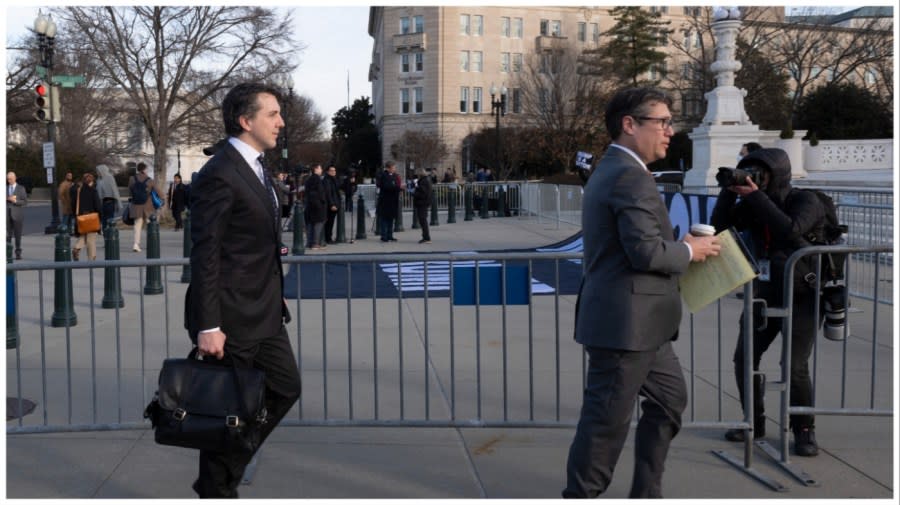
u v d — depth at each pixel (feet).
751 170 14.84
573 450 11.69
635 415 17.24
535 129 168.04
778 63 127.44
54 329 27.12
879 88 128.77
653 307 11.27
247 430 11.11
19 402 16.89
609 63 166.91
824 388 19.67
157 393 11.17
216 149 11.78
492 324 27.86
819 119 122.01
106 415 17.71
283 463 14.87
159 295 34.83
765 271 15.29
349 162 236.43
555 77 172.55
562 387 19.86
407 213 95.86
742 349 15.64
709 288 12.22
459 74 212.23
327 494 13.44
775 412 17.99
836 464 14.79
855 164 75.10
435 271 42.93
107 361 22.44
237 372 11.19
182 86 88.63
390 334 26.30
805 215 14.64
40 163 186.39
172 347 24.30
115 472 14.39
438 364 22.22
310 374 21.15
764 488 13.76
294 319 28.96
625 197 10.97
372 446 15.79
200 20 82.43
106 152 175.94
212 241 11.01
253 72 86.79
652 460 11.89
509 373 21.21
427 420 16.62
